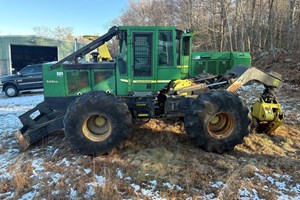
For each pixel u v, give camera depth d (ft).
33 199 9.80
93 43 14.61
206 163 12.35
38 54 88.53
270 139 15.43
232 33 67.77
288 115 19.97
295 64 37.88
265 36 62.28
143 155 13.00
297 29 53.98
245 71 15.14
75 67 15.34
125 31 13.85
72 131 12.84
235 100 13.24
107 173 11.35
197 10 75.36
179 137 15.46
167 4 89.81
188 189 10.20
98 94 13.02
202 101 13.06
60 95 15.62
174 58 14.20
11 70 67.41
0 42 65.41
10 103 32.48
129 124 13.05
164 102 14.88
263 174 11.36
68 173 11.51
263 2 67.15
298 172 11.56
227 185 10.33
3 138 16.98
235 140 13.38
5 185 10.82
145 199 9.63
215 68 26.27
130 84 14.23
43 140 15.53
